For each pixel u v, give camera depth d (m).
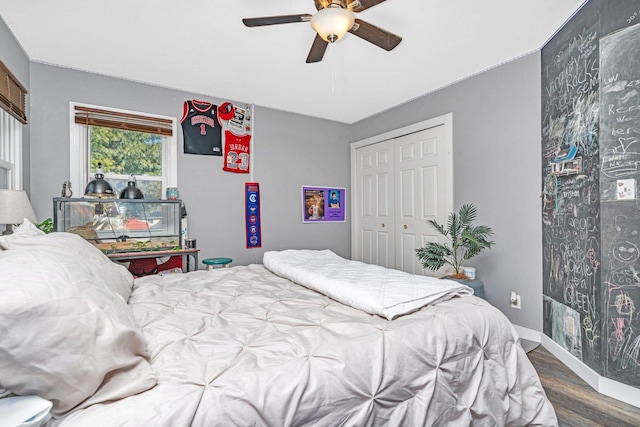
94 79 2.86
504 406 1.26
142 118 3.06
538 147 2.53
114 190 2.97
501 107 2.77
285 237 3.93
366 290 1.40
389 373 1.01
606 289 1.81
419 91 3.37
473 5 2.00
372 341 1.06
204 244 3.38
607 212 1.81
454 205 3.16
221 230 3.48
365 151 4.28
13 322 0.66
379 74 2.96
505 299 2.76
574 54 2.09
